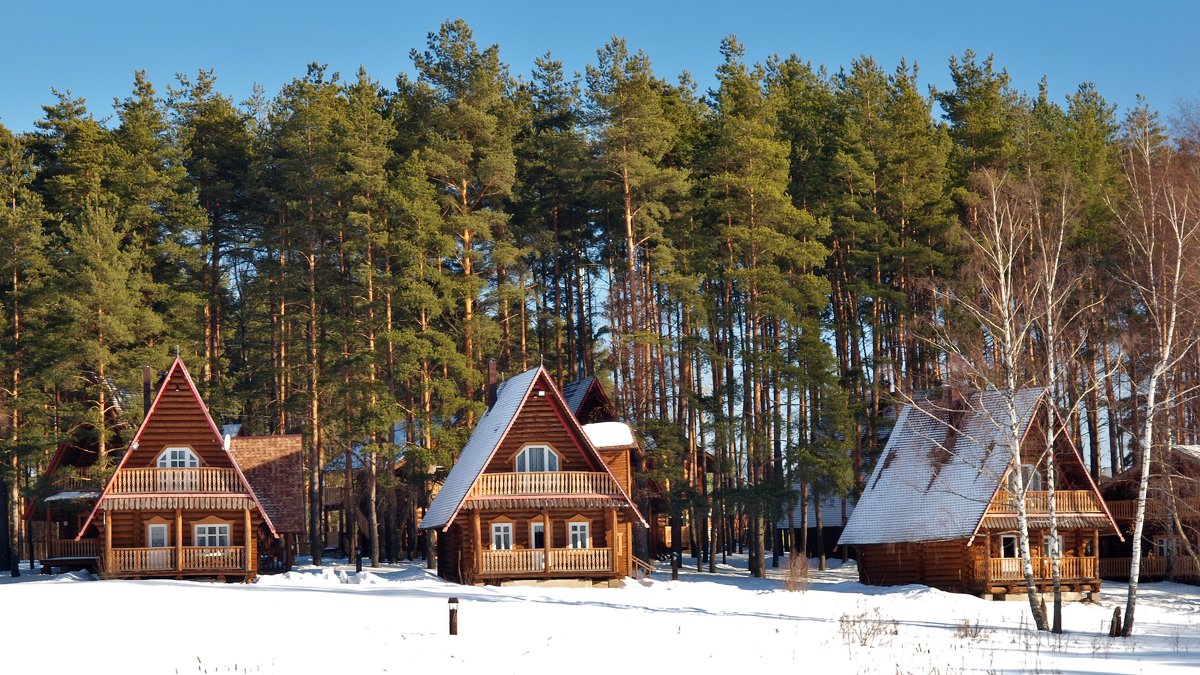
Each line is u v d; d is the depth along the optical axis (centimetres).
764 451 5694
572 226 7144
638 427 5722
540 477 4750
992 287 5244
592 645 2839
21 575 5441
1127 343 5112
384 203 6109
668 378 6988
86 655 2606
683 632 3166
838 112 7294
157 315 5756
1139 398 5638
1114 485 5791
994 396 5091
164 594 3753
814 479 5616
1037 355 5944
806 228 6069
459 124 6381
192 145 7188
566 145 6394
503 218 6150
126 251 6162
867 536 5269
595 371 6538
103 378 5341
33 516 5394
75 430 5331
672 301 6225
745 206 5975
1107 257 5794
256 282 6538
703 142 7069
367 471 5800
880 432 6650
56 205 6581
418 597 3944
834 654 2827
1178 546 5528
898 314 6456
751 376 5744
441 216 6053
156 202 6562
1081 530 5088
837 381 5703
